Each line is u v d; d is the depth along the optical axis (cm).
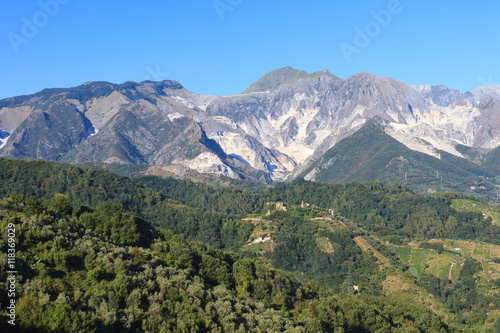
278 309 13800
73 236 12656
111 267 11469
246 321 11594
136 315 10156
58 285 10519
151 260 13275
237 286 14212
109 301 10294
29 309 9256
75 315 9212
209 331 10619
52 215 13850
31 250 11219
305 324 12550
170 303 10881
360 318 13988
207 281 14038
